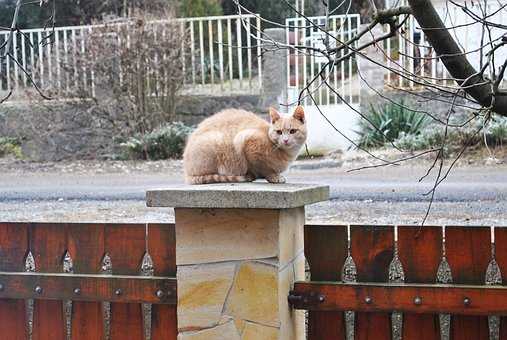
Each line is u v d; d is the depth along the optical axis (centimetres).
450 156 1305
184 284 425
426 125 1460
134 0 2056
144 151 1545
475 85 382
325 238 446
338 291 430
